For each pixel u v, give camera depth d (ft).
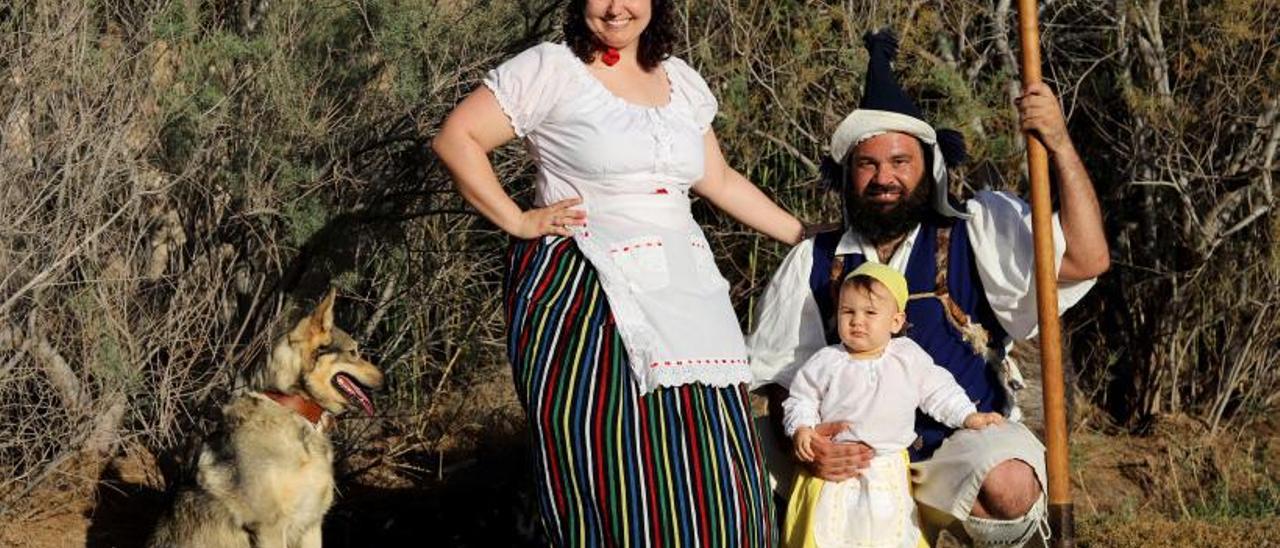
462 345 27.84
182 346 24.12
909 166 17.10
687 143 15.51
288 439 21.76
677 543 14.97
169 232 24.53
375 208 24.70
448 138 15.31
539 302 15.28
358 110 24.73
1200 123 29.68
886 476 16.60
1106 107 30.66
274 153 24.17
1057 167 16.28
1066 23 30.68
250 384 22.12
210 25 25.32
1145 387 31.22
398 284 26.27
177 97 23.27
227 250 25.04
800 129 27.43
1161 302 30.89
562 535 15.20
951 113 27.55
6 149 22.62
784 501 17.57
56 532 23.50
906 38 27.17
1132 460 29.37
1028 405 21.54
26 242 22.63
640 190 15.31
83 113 22.68
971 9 28.96
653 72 15.75
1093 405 31.42
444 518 25.03
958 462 16.49
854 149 17.33
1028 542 16.66
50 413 23.67
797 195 28.55
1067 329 31.94
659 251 15.24
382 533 24.91
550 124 15.29
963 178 28.40
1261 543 24.26
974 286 17.17
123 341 23.44
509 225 15.30
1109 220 31.37
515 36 25.05
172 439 23.67
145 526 23.88
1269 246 29.68
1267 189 29.07
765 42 28.14
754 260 28.14
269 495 21.59
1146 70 30.19
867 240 17.51
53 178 22.58
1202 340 31.27
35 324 23.29
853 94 27.73
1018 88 28.84
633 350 14.94
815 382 16.92
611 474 14.97
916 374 16.79
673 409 15.10
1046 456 16.15
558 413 15.07
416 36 23.73
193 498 21.81
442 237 26.37
